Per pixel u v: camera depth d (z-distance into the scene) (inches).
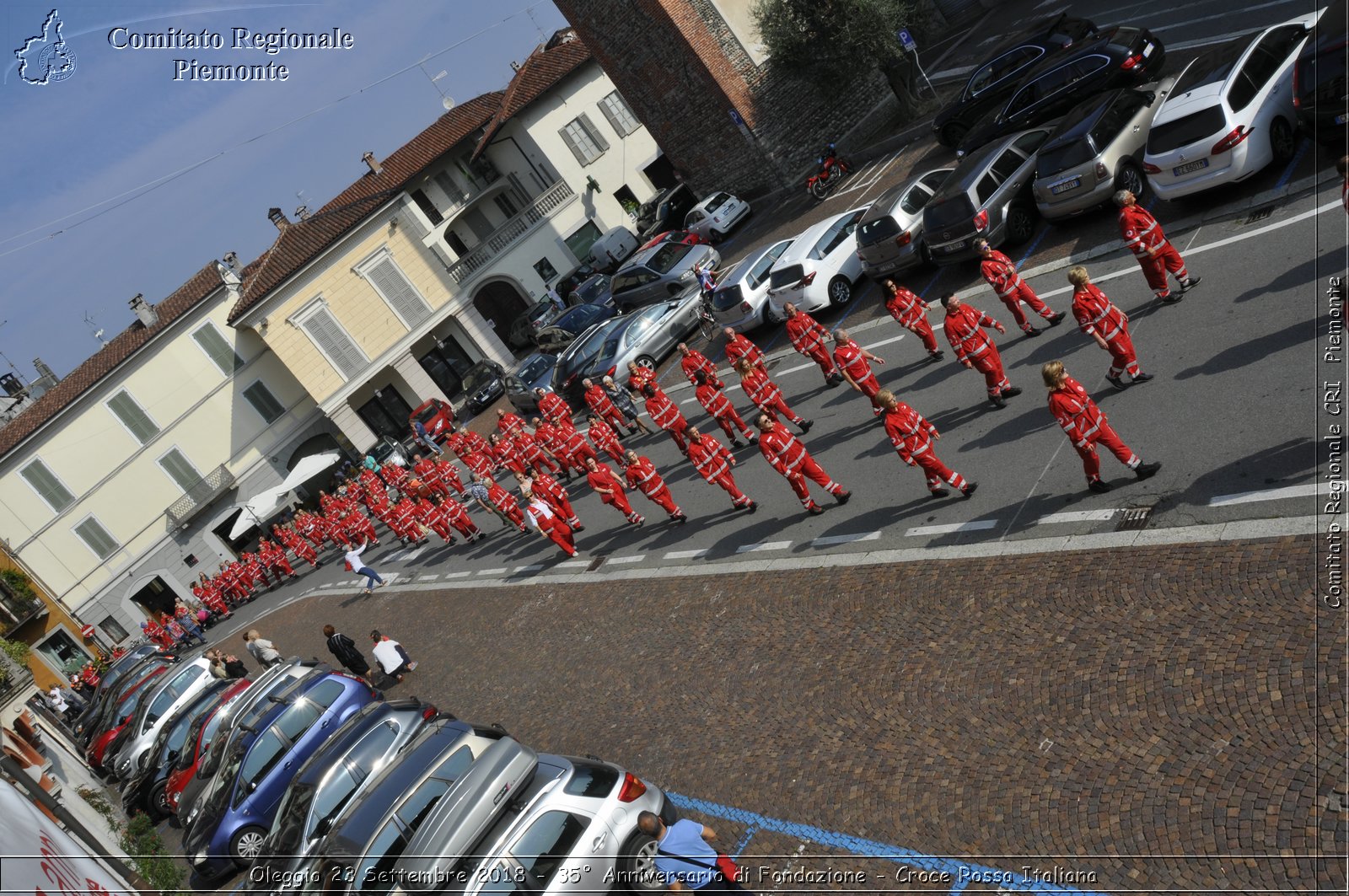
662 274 1306.6
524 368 1413.6
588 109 1909.4
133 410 1852.9
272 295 1745.8
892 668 401.1
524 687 605.9
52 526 1829.5
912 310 661.3
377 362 1819.6
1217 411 423.5
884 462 589.3
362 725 528.1
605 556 749.3
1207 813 263.4
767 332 983.0
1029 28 1027.9
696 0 1323.8
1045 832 287.6
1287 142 581.0
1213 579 338.0
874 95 1309.1
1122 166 670.5
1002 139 770.2
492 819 329.7
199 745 716.0
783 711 419.2
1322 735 264.1
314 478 1952.5
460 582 937.5
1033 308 598.9
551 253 1923.0
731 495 657.0
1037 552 413.7
